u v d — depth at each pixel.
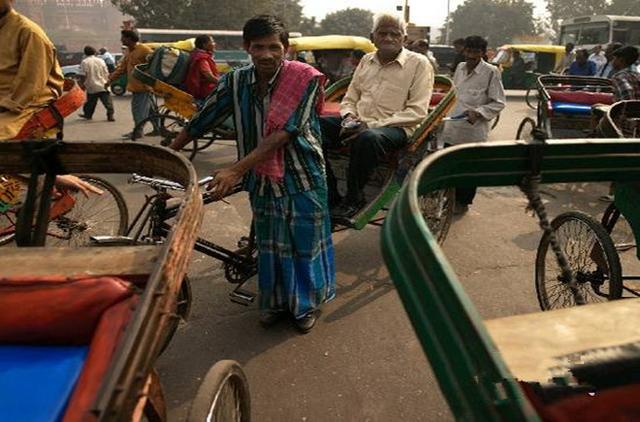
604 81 7.35
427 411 2.40
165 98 6.45
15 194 3.28
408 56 3.59
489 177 1.78
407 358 2.77
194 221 1.71
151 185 2.61
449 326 1.03
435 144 4.26
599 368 1.41
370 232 4.42
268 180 2.70
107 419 1.02
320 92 2.57
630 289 2.65
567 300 2.89
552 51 17.38
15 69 3.33
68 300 1.43
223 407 1.91
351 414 2.38
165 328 1.36
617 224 4.65
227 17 37.41
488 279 3.63
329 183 3.64
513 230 4.55
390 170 3.61
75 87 3.76
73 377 1.32
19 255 1.71
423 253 1.13
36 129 3.46
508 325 1.59
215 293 3.37
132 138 7.21
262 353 2.79
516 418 0.88
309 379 2.60
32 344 1.45
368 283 3.56
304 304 2.90
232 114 2.73
